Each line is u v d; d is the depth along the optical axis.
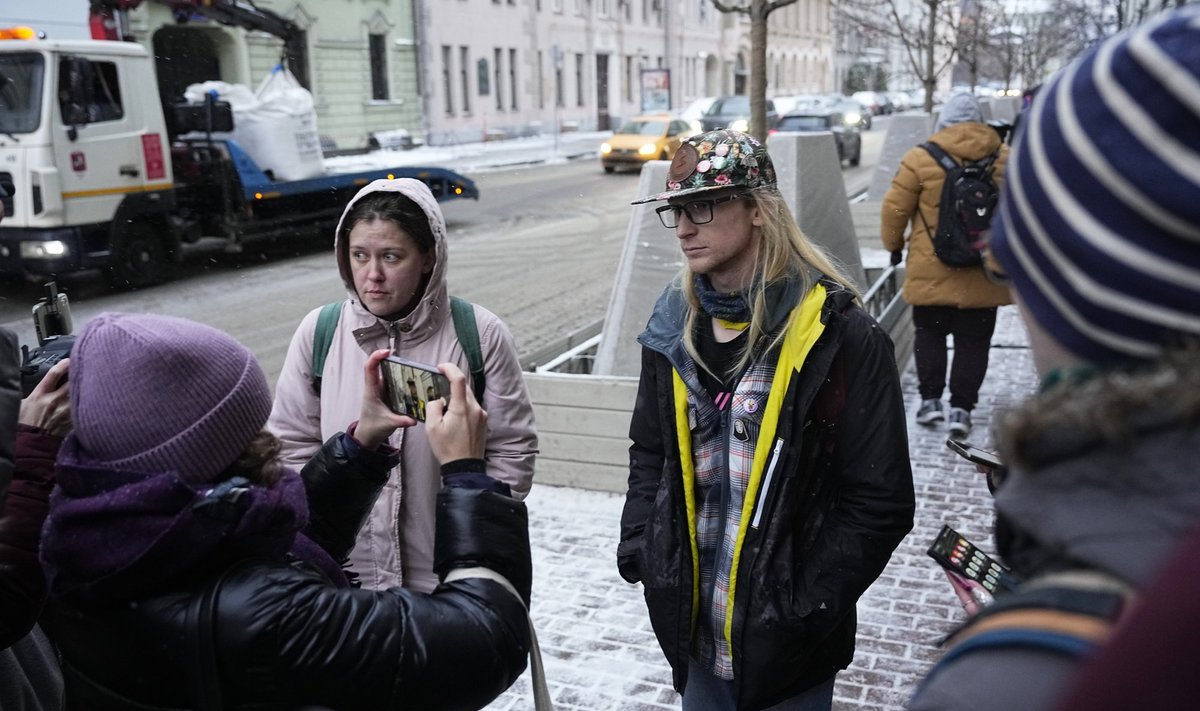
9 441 1.55
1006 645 0.67
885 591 3.84
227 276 12.07
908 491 2.00
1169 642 0.54
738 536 2.01
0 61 9.80
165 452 1.28
